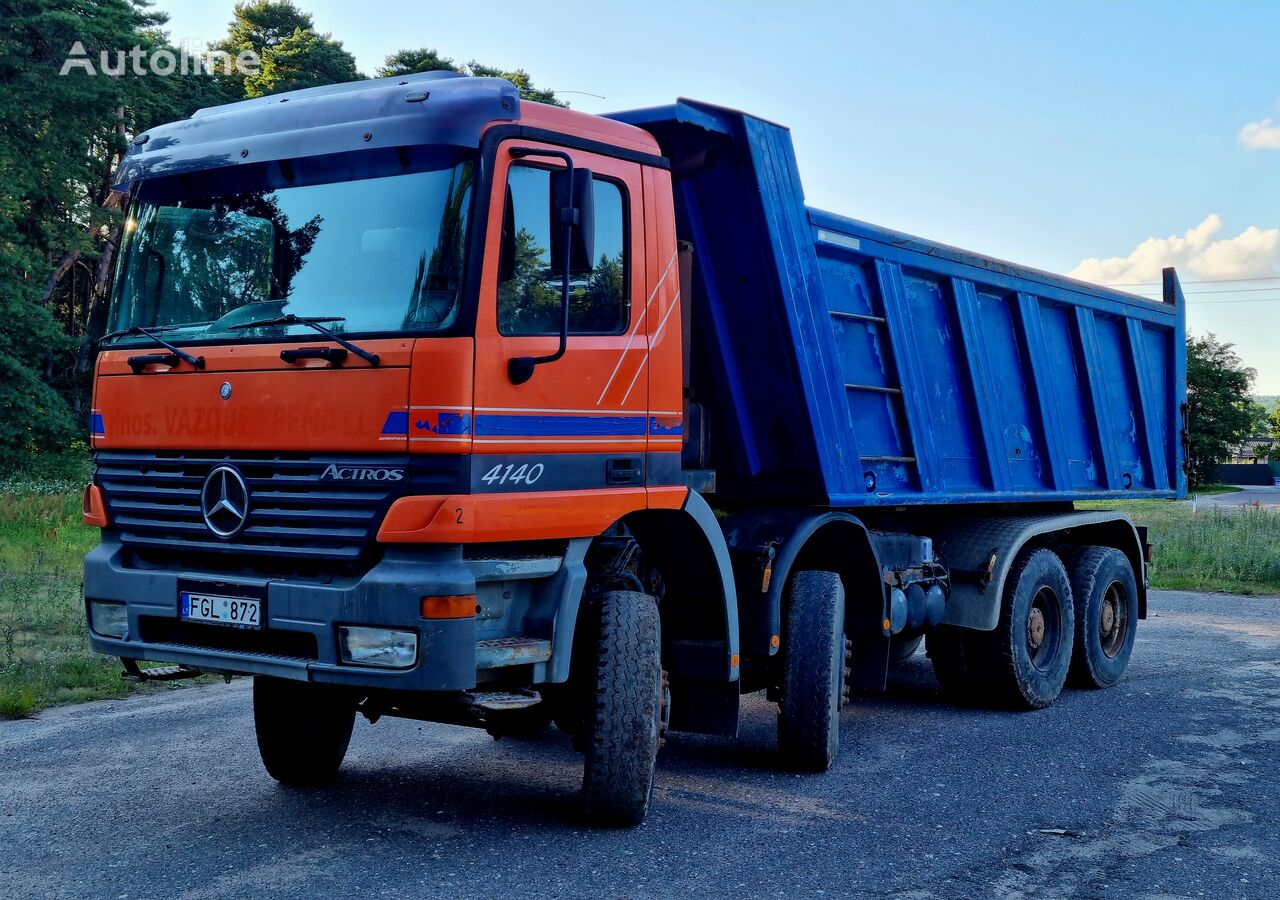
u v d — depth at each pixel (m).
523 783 6.43
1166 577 18.95
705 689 6.29
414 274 4.88
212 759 6.75
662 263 5.75
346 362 4.82
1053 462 9.76
